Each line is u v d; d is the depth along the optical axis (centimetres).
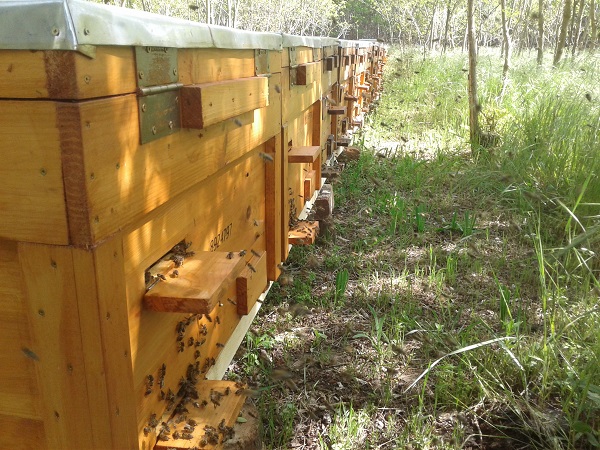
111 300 115
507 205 516
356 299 361
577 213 438
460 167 652
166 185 139
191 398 167
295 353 300
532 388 262
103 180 108
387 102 1185
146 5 1583
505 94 875
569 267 375
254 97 197
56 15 93
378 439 236
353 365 289
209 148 167
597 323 282
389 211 523
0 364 121
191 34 144
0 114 101
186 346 169
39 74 97
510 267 403
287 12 3042
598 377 248
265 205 263
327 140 539
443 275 384
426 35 2647
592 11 1562
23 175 104
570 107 641
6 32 95
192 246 169
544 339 265
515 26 2280
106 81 106
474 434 234
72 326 112
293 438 238
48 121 100
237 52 187
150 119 126
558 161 526
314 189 443
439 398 260
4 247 112
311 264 374
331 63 466
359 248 446
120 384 122
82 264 107
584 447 227
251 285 225
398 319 330
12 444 128
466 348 245
